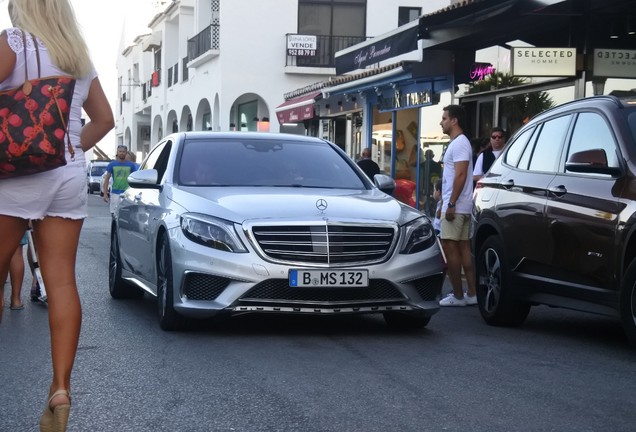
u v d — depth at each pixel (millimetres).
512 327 7785
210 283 6820
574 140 7188
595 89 12648
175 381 5449
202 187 7660
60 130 3713
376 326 7648
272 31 33750
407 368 5863
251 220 6832
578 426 4504
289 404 4891
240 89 33844
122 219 8977
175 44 45719
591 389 5316
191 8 41750
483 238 8234
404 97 19156
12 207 3775
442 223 9172
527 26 14078
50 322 3861
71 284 3918
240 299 6723
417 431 4391
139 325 7535
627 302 6133
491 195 8039
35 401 5012
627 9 12453
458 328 7660
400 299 7023
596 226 6492
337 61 17453
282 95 34000
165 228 7195
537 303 7352
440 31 14219
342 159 8469
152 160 9016
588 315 8680
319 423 4520
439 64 16609
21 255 8570
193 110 39188
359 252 6930
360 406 4855
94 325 7531
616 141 6648
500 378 5590
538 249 7172
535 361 6172
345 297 6887
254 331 7262
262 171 7992
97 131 4031
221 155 8148
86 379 5512
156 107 48469
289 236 6824
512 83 14953
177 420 4586
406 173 19641
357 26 33719
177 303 6926
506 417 4656
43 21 3762
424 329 7555
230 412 4730
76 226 3957
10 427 4484
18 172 3697
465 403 4941
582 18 12719
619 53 12648
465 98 16531
